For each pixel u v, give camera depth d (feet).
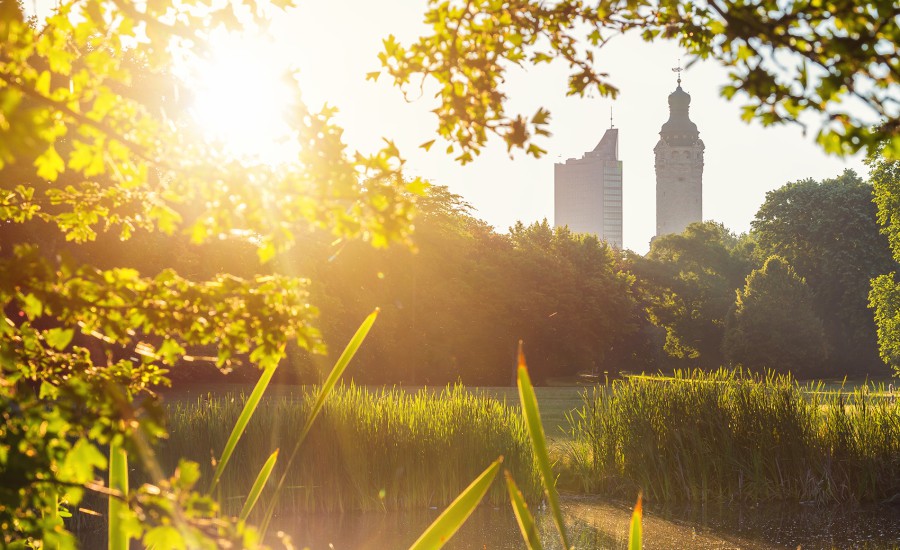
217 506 5.41
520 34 7.29
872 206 196.34
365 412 40.63
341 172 6.14
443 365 152.35
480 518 36.70
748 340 177.27
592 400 46.34
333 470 38.04
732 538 32.60
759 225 209.56
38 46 5.84
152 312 6.47
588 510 37.86
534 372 171.42
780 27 5.41
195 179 6.14
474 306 156.46
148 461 5.70
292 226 6.50
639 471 40.83
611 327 175.11
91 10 6.01
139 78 6.09
